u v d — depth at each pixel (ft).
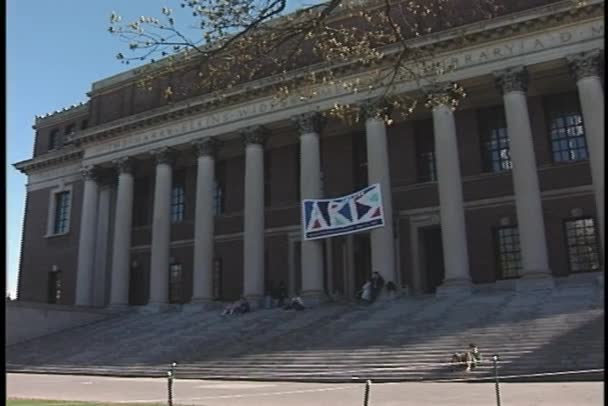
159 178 151.53
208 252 140.77
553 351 68.44
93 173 164.96
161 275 146.10
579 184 120.26
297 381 74.02
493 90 125.70
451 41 116.88
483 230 127.54
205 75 58.08
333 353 82.48
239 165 161.38
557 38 112.47
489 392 53.62
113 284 152.15
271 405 47.75
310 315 110.22
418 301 108.27
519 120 112.16
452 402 46.88
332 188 146.00
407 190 136.36
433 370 69.31
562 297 93.61
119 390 66.39
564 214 120.37
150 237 168.14
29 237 186.19
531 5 115.34
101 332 129.59
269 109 137.69
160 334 117.08
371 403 47.57
